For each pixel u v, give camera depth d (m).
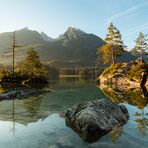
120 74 58.22
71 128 12.22
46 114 16.42
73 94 31.09
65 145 9.54
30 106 20.38
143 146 9.35
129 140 10.10
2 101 23.62
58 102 23.02
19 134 11.34
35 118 15.07
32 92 31.33
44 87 46.53
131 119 14.39
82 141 10.03
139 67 54.03
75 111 13.76
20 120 14.52
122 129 11.93
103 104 13.73
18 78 59.44
